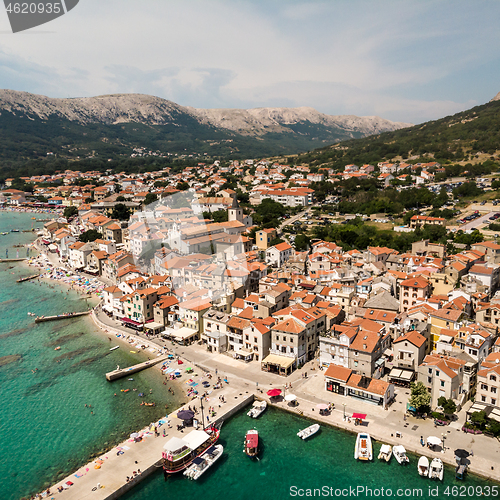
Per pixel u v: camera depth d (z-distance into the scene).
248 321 110.06
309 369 102.25
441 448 72.12
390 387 86.56
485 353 90.19
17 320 143.00
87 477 68.12
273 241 195.12
